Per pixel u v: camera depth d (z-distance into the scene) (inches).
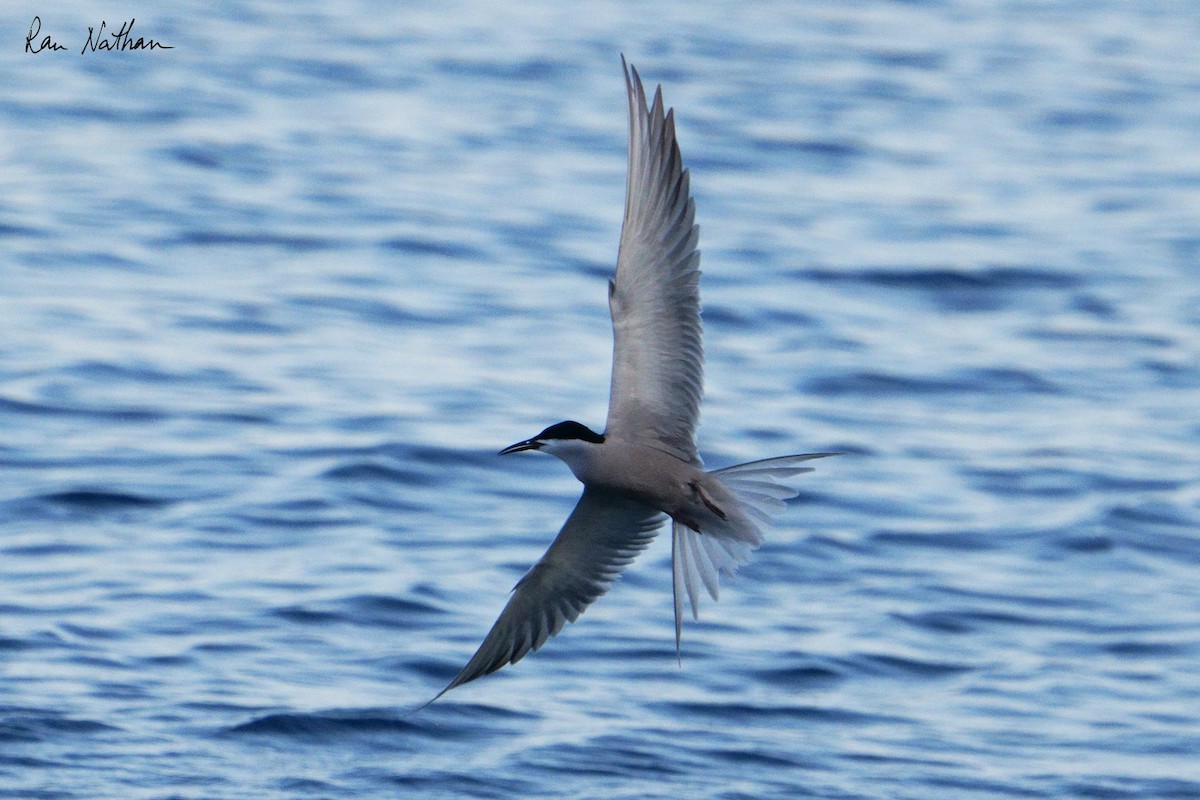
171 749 390.9
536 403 668.1
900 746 412.8
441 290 827.4
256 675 430.0
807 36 1558.8
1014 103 1341.0
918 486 610.2
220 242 879.7
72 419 618.2
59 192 944.3
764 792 384.5
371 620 466.3
